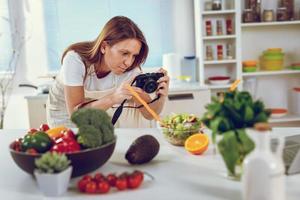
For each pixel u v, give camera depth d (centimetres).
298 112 314
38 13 313
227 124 84
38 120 275
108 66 174
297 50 323
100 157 101
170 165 112
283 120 305
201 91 280
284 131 140
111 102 162
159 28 324
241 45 311
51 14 314
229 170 92
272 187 75
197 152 120
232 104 84
